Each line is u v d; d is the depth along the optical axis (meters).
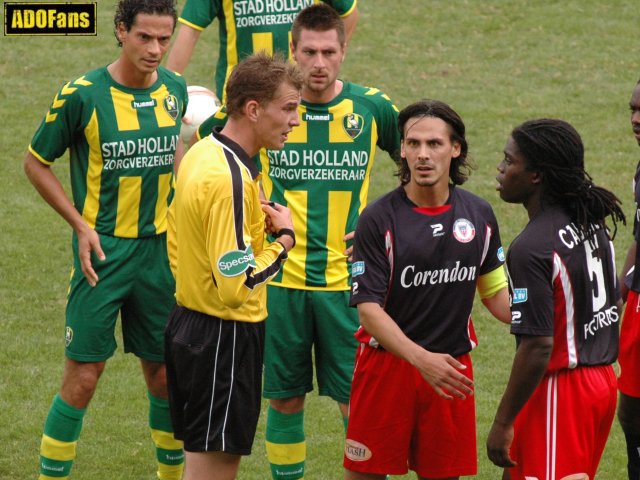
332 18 21.98
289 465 22.89
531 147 17.44
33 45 54.09
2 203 39.94
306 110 22.45
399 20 58.41
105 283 22.20
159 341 22.81
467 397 18.94
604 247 17.97
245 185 17.58
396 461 19.08
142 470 23.92
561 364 17.61
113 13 57.62
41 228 38.12
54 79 51.09
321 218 22.61
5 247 36.47
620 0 60.72
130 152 22.19
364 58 54.16
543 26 57.91
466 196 18.78
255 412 18.89
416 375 18.62
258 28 29.02
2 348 29.84
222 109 22.38
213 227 17.34
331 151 22.58
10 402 26.80
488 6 60.12
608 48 55.62
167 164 22.69
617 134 47.00
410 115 18.03
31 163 22.03
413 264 18.19
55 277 34.69
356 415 19.16
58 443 22.05
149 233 22.55
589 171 43.44
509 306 18.70
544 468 17.86
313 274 22.50
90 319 22.08
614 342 18.30
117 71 22.27
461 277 18.45
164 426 22.86
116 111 22.08
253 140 17.95
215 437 18.55
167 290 22.75
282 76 17.66
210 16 29.17
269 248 18.42
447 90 51.19
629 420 22.23
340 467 24.23
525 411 18.02
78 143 22.28
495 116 48.53
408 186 18.47
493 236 18.88
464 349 18.83
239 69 17.78
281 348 22.55
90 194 22.33
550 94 50.94
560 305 17.42
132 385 28.14
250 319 18.48
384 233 18.14
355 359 20.48
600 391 17.92
